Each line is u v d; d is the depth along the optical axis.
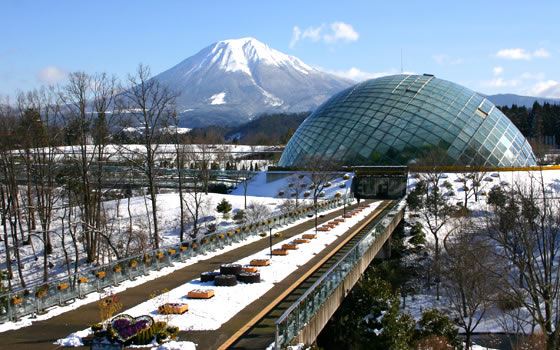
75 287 22.80
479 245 41.19
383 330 27.77
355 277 28.17
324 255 32.38
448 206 58.91
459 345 33.38
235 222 59.53
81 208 51.53
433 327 33.03
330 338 28.48
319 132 92.12
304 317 18.19
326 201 63.94
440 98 91.06
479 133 86.19
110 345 16.00
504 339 36.12
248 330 18.20
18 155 63.72
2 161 56.62
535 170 81.12
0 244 57.03
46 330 18.45
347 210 61.31
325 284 21.20
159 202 70.81
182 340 17.19
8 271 44.66
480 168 74.44
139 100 48.25
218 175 98.31
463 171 78.44
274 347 15.83
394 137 84.88
